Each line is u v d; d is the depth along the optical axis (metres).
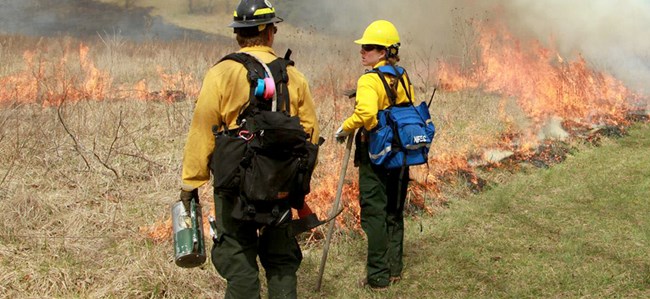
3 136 5.90
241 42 3.03
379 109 3.80
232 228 2.97
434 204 5.53
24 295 3.60
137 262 3.94
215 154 2.82
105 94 8.55
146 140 6.83
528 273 4.24
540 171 6.53
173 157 6.32
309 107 3.03
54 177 5.52
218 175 2.80
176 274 3.85
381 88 3.77
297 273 4.21
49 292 3.66
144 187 5.48
